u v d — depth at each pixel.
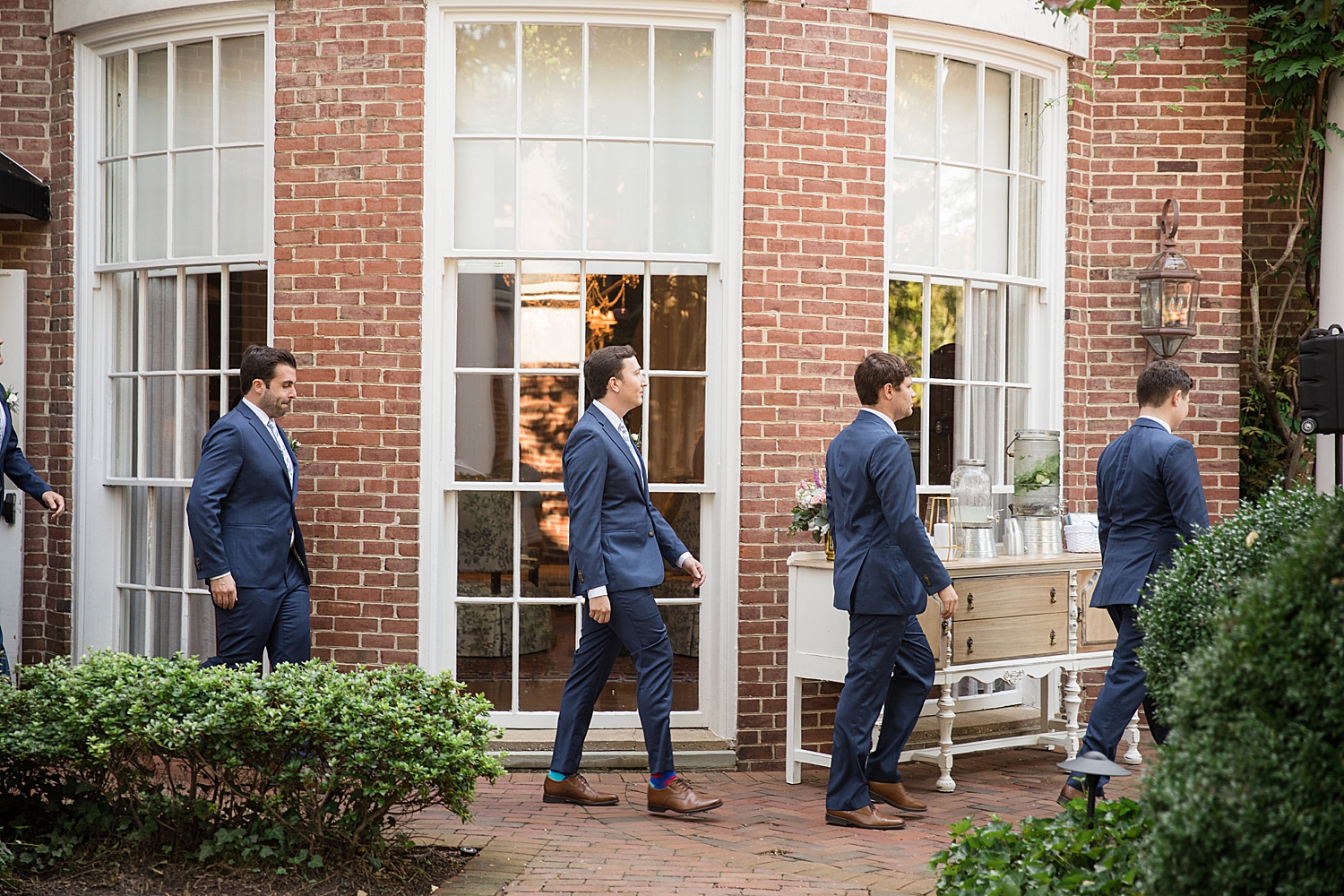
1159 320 6.30
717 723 5.55
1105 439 6.44
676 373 5.58
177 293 5.89
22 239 6.18
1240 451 7.01
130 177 6.03
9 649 6.14
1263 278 6.99
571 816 4.60
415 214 5.42
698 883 3.77
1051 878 3.05
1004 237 6.29
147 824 3.73
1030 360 6.39
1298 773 2.22
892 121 5.79
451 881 3.77
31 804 3.88
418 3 5.41
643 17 5.51
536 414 5.57
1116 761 5.64
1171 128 6.41
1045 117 6.35
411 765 3.61
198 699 3.72
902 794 4.73
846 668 4.97
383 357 5.45
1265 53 6.45
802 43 5.56
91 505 6.10
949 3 5.80
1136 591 4.43
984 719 6.03
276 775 3.68
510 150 5.55
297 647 4.80
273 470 4.74
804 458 5.55
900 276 5.91
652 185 5.57
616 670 5.79
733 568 5.52
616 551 4.64
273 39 5.57
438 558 5.50
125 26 5.93
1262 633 2.38
